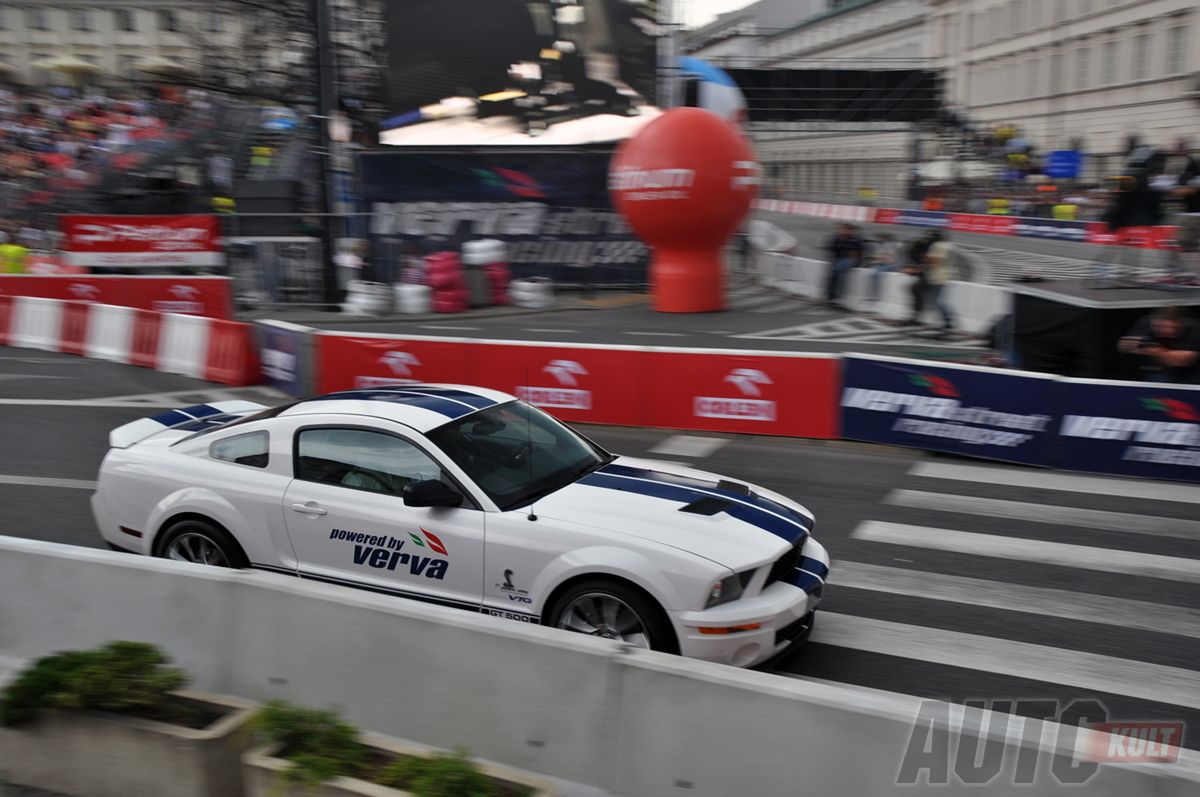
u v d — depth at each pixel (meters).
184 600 4.39
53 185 28.12
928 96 41.97
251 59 27.12
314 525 5.52
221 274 20.34
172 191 27.62
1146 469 9.29
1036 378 9.57
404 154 22.98
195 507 5.80
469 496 5.24
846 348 15.98
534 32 22.47
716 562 4.75
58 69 49.00
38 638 4.69
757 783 3.32
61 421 11.41
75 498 8.41
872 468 9.66
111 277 18.11
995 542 7.52
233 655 4.27
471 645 3.84
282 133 31.23
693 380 11.02
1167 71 38.88
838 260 20.69
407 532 5.28
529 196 23.17
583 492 5.37
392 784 3.39
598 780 3.60
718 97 29.80
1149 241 16.64
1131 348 11.62
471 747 3.82
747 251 25.91
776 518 5.34
